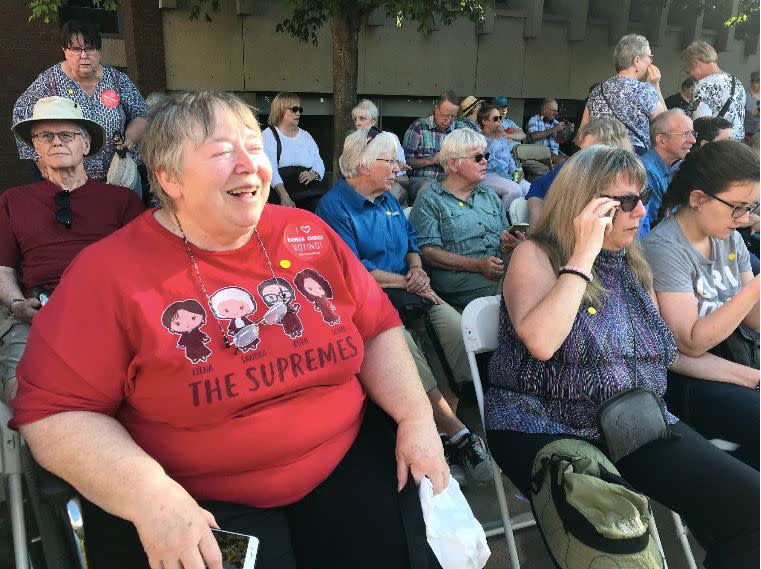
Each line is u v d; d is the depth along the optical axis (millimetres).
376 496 1658
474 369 2227
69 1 8086
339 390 1722
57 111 2701
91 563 1465
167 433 1547
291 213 1818
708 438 2273
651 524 2135
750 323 2416
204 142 1524
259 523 1575
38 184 2801
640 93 4324
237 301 1610
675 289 2330
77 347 1457
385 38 9742
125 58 8547
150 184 1626
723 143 2291
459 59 10406
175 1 8297
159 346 1499
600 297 2041
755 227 3709
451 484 1747
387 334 1926
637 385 2039
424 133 6094
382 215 3207
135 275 1531
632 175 2004
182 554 1312
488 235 3584
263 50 9062
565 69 11414
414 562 1562
